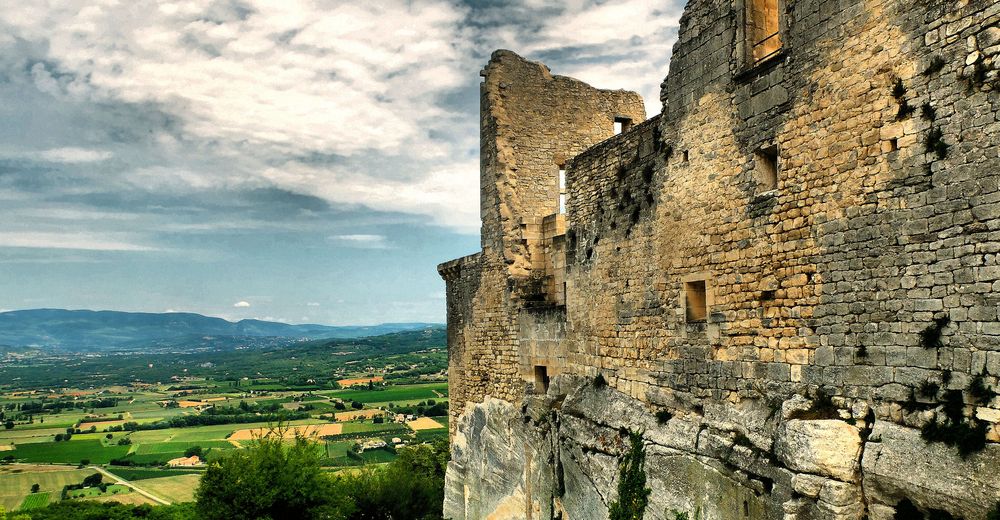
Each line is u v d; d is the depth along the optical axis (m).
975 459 11.87
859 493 13.80
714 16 18.48
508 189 29.91
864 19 14.35
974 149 12.33
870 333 14.05
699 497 17.67
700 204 18.67
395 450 131.25
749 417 16.66
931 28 13.08
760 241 16.75
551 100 31.34
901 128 13.55
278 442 31.86
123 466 147.88
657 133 20.50
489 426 30.75
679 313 19.41
